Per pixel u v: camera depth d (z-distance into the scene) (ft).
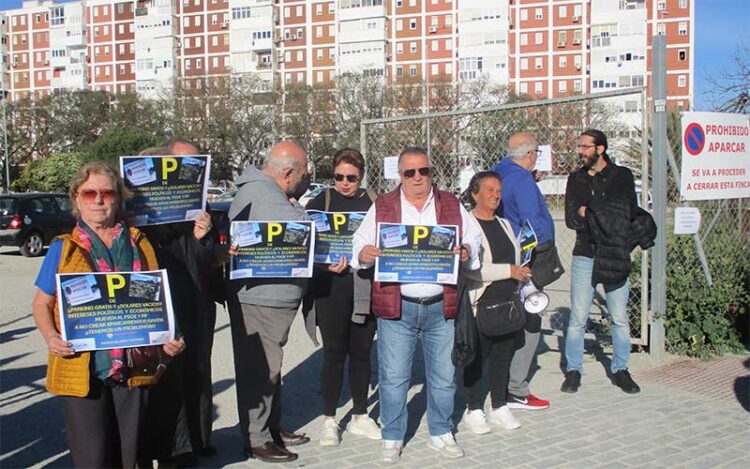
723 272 22.77
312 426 16.56
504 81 239.71
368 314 15.19
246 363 14.11
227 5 275.39
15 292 39.83
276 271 13.67
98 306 10.03
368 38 251.80
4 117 182.19
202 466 13.91
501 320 15.23
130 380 10.50
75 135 191.72
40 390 19.30
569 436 15.42
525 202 17.17
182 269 12.81
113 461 10.75
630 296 22.77
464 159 25.52
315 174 170.71
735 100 41.65
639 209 18.81
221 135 170.60
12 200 58.80
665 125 20.72
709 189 21.93
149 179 11.87
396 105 164.76
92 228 10.58
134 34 290.76
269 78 264.31
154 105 185.37
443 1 246.88
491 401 16.21
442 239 13.62
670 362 21.22
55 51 308.81
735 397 17.88
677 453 14.32
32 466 13.93
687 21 225.35
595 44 233.76
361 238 14.17
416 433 15.88
